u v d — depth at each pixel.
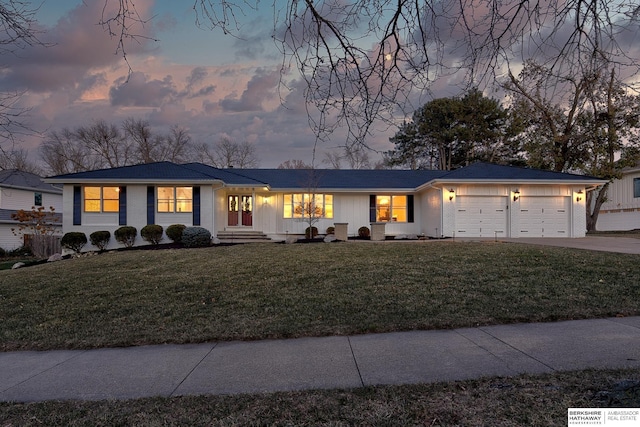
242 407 3.34
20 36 4.34
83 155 38.66
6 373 4.41
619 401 3.10
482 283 7.95
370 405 3.28
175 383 3.97
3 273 11.48
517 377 3.74
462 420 2.98
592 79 3.57
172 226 17.30
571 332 5.15
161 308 7.07
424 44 3.43
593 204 28.97
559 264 9.61
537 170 19.72
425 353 4.57
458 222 18.55
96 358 4.84
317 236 20.45
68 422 3.18
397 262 10.54
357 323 5.81
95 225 17.66
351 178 22.97
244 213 21.05
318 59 3.47
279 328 5.72
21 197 25.25
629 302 6.47
